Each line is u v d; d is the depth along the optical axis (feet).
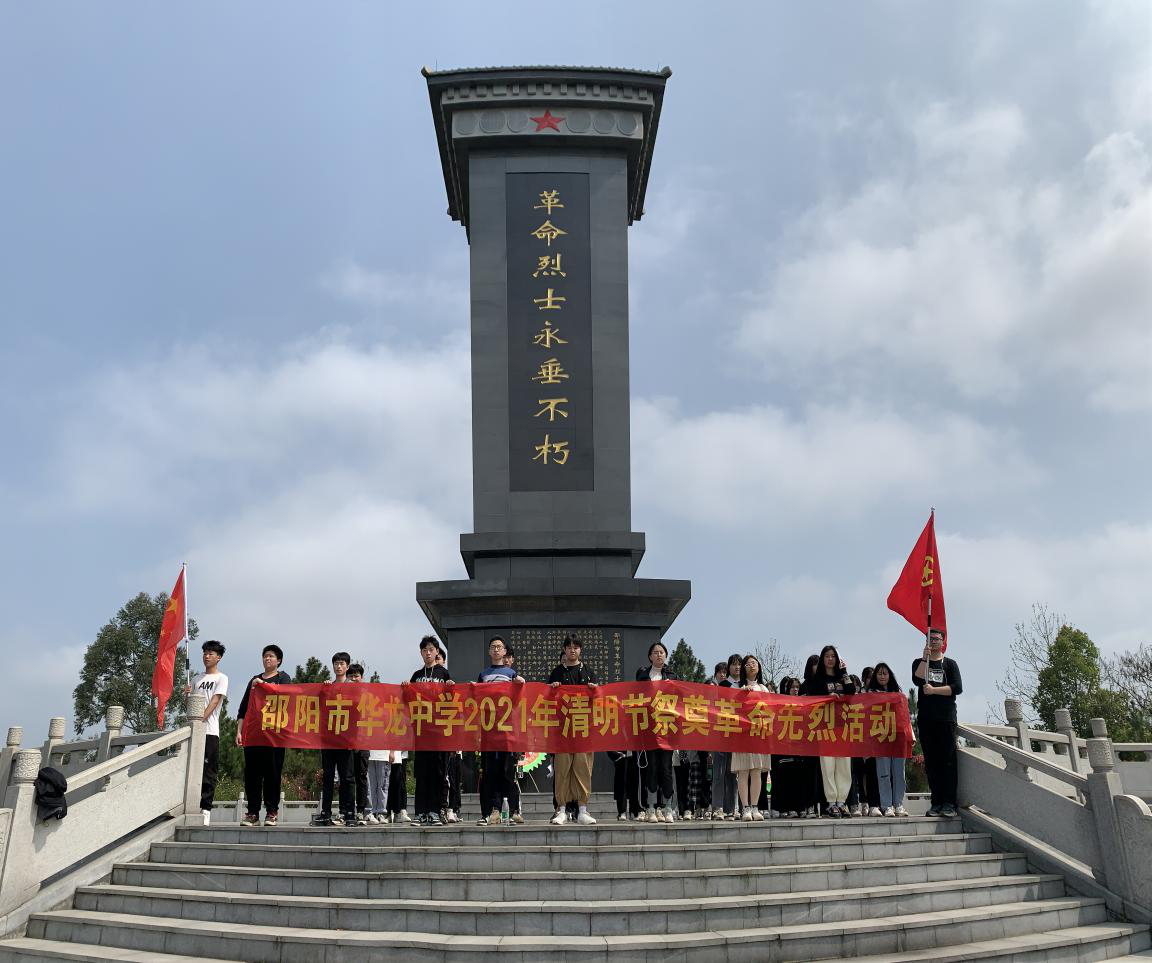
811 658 40.27
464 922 26.53
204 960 26.50
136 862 33.53
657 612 54.65
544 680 53.36
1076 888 33.04
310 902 27.76
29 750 31.71
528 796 48.01
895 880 31.09
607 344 59.98
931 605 38.47
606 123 62.13
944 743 37.06
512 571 56.49
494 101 61.77
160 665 44.65
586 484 58.13
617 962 24.67
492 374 59.47
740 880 28.94
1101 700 108.06
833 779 38.78
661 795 35.50
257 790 36.22
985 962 26.43
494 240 61.21
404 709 35.83
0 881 30.37
